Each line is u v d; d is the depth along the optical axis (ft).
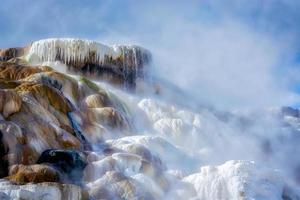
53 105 66.44
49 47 93.20
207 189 56.34
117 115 72.43
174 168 64.44
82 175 54.34
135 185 52.60
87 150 61.77
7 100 58.85
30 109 61.11
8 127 55.26
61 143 59.98
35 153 55.88
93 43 94.89
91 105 74.38
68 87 74.49
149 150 61.57
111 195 51.57
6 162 53.16
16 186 45.73
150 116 81.30
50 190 45.93
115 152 60.49
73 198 47.39
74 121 67.36
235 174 56.59
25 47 98.12
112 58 96.68
